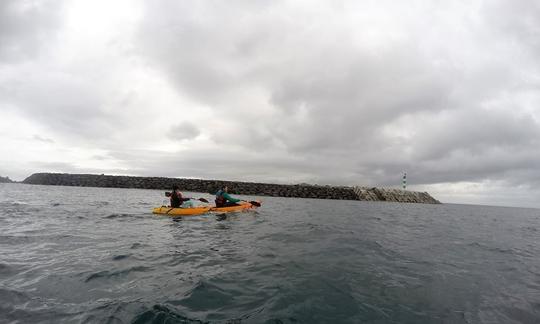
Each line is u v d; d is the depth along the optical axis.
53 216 11.63
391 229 12.89
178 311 3.82
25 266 5.35
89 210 14.21
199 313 3.80
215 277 5.18
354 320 3.84
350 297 4.57
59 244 7.11
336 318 3.87
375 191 54.88
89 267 5.47
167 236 8.67
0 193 24.08
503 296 5.07
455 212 32.56
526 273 6.73
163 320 3.57
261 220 13.25
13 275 4.86
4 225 9.27
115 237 8.19
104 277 4.98
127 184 51.81
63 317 3.54
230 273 5.45
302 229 11.19
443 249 8.96
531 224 21.98
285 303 4.21
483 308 4.49
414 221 17.50
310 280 5.24
